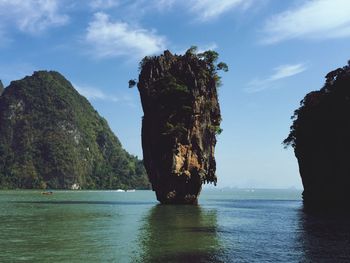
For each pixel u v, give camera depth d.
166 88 76.75
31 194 146.00
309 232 35.00
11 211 57.12
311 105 81.06
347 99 70.06
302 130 83.31
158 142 77.00
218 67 82.81
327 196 74.00
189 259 23.02
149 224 40.12
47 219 44.94
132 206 70.62
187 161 76.00
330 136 73.06
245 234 33.47
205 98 79.69
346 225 40.81
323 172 75.38
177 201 76.69
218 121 82.69
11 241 28.91
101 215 50.59
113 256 23.77
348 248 26.78
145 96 80.44
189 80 77.94
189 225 39.69
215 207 71.94
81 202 86.25
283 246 27.47
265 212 59.56
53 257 23.45
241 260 22.84
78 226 38.16
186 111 76.44
